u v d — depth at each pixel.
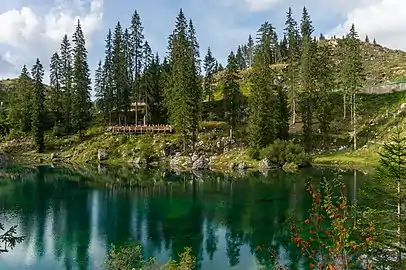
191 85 81.00
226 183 58.16
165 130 89.62
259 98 76.38
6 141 97.81
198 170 73.00
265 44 117.19
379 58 143.75
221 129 87.56
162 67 101.38
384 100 90.44
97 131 95.50
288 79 97.69
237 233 33.94
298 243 13.04
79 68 96.38
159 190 53.88
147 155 82.62
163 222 37.78
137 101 97.25
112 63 98.44
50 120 101.12
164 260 27.39
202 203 45.12
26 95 103.12
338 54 110.94
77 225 36.88
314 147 79.88
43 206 44.62
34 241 32.34
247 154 76.56
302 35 111.62
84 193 52.34
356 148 75.56
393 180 17.19
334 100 94.94
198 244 31.39
